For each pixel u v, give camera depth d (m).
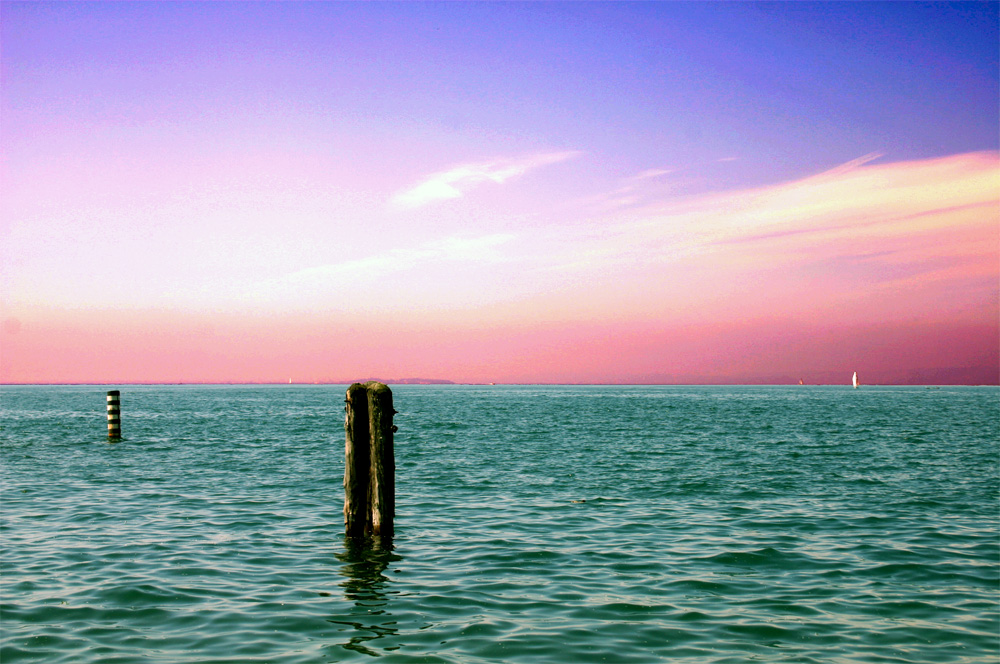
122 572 11.39
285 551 13.05
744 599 10.28
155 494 19.55
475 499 19.00
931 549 13.43
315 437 39.78
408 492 20.16
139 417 62.28
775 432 43.84
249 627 8.88
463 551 13.17
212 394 164.50
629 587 10.87
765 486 21.38
